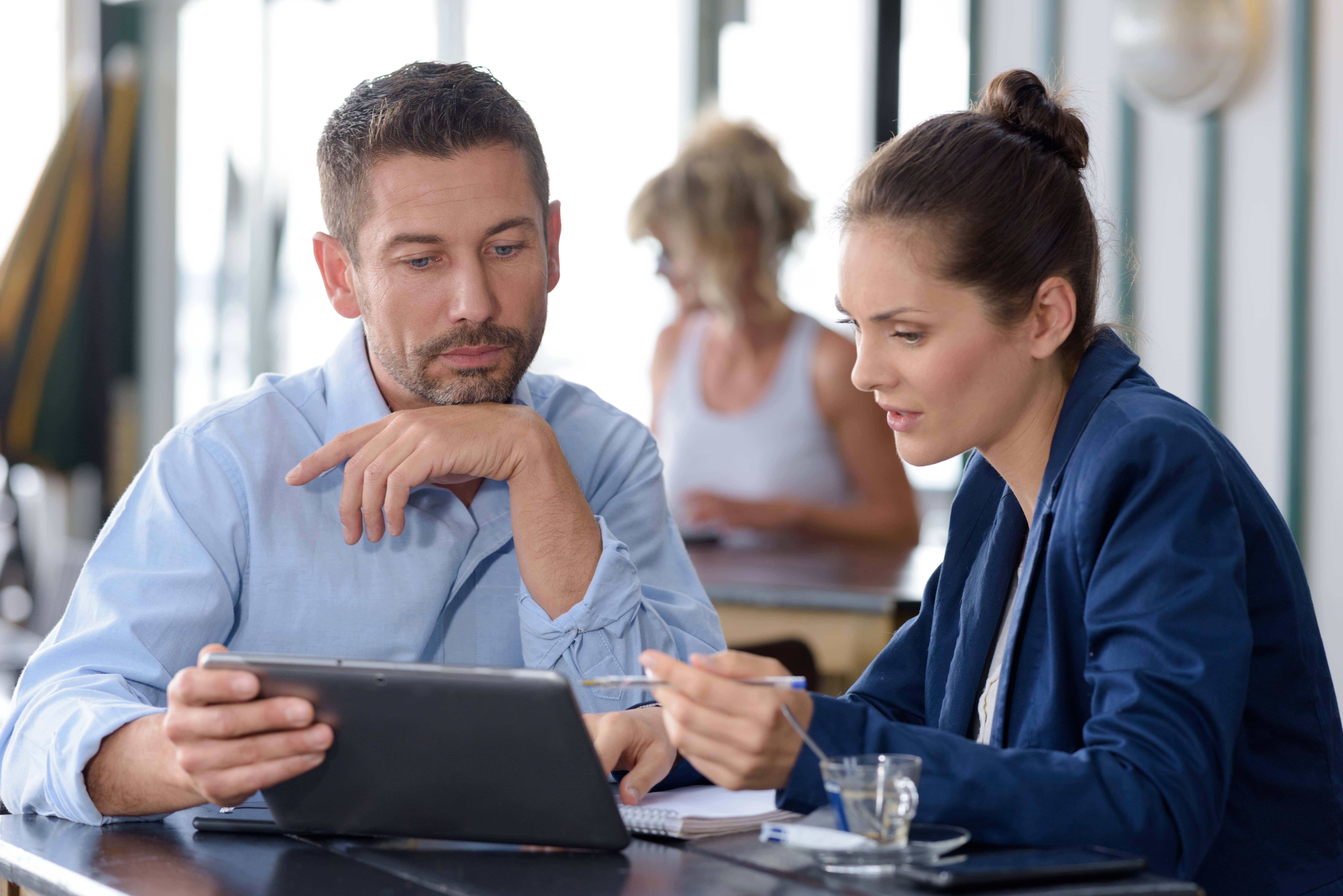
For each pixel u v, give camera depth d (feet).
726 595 14.93
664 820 6.73
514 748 6.18
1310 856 7.03
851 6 24.08
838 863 5.81
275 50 29.12
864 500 18.69
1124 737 6.10
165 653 8.26
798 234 18.90
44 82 29.58
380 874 6.19
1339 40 19.47
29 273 27.04
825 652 14.69
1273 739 7.05
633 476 9.96
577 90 26.58
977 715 7.95
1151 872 5.97
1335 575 19.74
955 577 8.37
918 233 6.85
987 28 22.95
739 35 25.36
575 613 8.59
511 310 8.61
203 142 29.63
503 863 6.29
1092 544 6.70
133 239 29.58
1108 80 21.68
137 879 6.23
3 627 23.93
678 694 6.21
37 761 7.56
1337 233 19.61
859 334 7.26
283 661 6.34
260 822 7.02
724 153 18.65
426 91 8.34
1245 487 6.98
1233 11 20.13
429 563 8.89
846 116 24.21
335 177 8.59
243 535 8.68
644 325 25.98
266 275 29.32
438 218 8.28
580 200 26.48
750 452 18.83
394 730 6.30
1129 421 6.77
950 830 5.98
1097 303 7.50
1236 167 20.49
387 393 9.23
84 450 27.53
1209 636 6.22
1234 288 20.62
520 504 8.66
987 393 7.07
